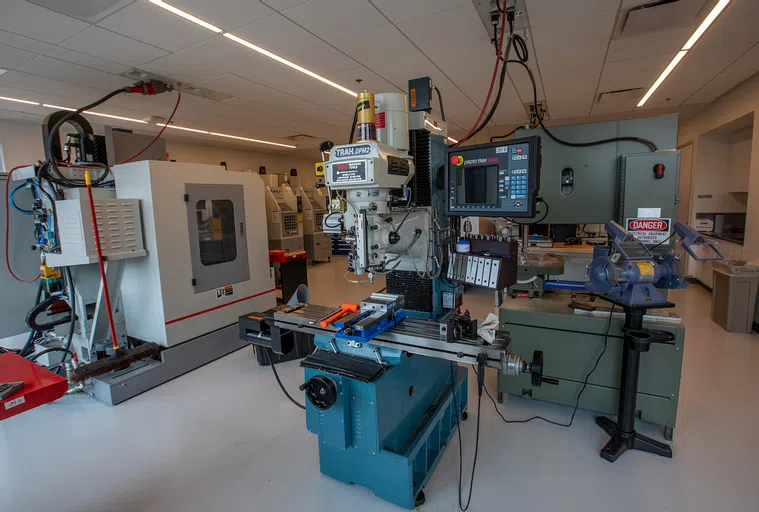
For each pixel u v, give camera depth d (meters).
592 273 1.96
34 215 2.94
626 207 2.27
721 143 5.55
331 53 3.38
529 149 1.40
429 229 1.72
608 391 2.21
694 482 1.78
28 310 3.06
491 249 1.59
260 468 1.95
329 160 1.49
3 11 2.47
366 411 1.58
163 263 2.83
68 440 2.20
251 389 2.78
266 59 3.47
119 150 3.20
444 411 2.03
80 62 3.43
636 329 1.90
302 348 3.29
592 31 3.03
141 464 1.99
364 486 1.78
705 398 2.50
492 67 3.82
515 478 1.83
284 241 6.84
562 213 2.50
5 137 5.57
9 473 1.94
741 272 3.61
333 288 6.01
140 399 2.65
